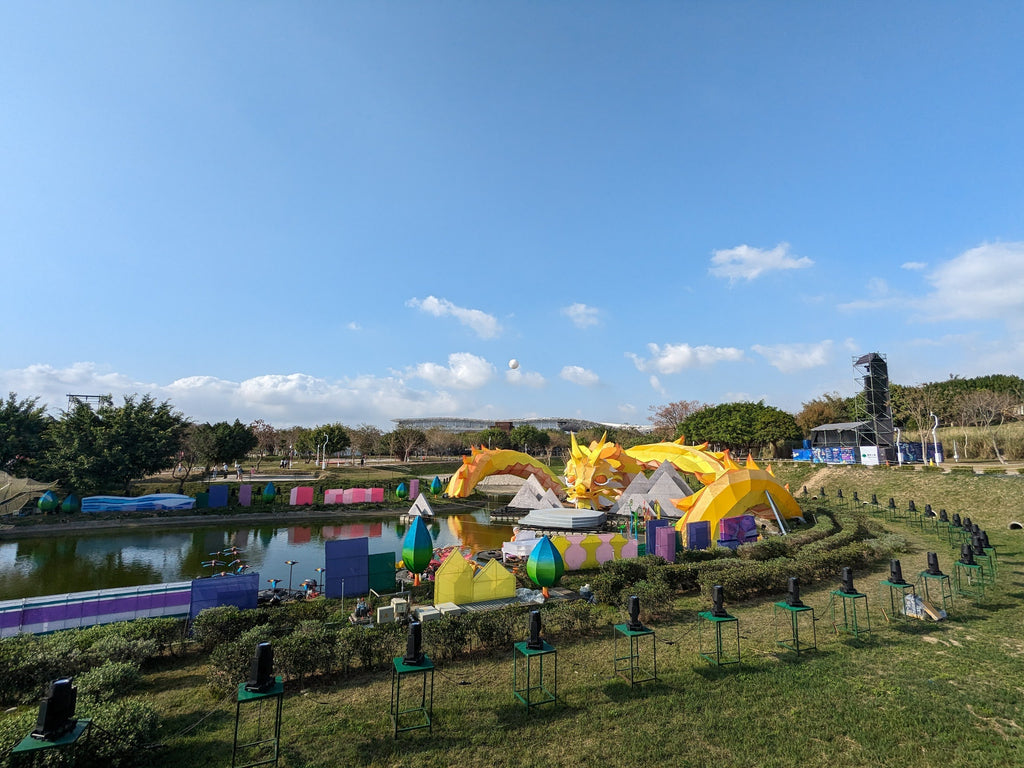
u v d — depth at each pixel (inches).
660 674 508.1
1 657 467.2
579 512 1515.7
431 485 2402.8
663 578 797.9
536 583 818.2
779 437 3120.1
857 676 497.4
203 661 573.0
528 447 4638.3
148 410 2386.8
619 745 387.5
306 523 1802.4
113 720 368.8
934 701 444.1
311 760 373.4
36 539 1503.4
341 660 513.0
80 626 631.8
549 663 541.3
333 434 3774.6
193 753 383.9
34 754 322.0
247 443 2805.1
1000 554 1016.2
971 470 1817.2
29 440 2066.9
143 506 1800.0
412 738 401.1
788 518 1366.9
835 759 369.4
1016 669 507.5
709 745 387.9
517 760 371.9
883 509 1612.9
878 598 753.0
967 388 3270.2
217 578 692.1
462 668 533.3
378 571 884.6
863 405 2977.4
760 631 628.4
